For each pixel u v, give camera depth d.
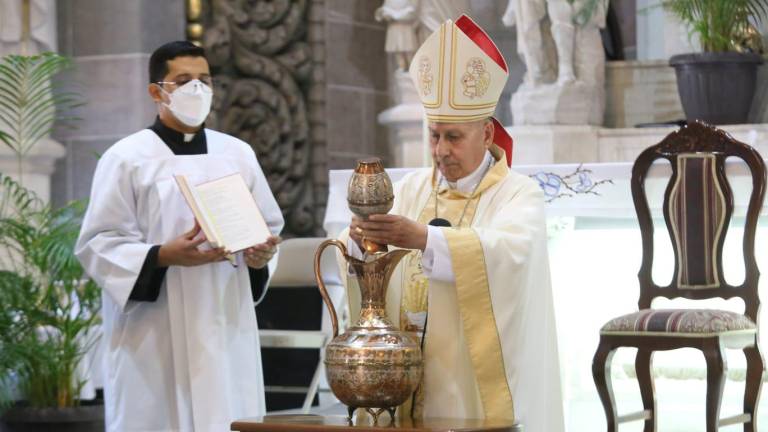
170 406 5.41
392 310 4.33
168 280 5.37
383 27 10.66
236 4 9.61
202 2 9.45
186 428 5.34
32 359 6.60
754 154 5.91
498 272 4.06
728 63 8.14
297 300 7.97
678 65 8.33
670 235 6.08
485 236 4.05
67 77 8.91
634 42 9.73
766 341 6.93
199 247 5.38
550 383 4.37
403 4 9.72
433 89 4.21
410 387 3.66
